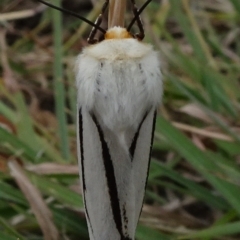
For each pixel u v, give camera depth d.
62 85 0.24
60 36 0.24
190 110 0.24
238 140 0.23
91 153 0.18
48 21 0.30
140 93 0.18
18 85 0.26
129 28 0.20
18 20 0.32
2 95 0.26
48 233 0.21
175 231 0.22
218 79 0.24
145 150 0.18
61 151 0.24
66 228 0.22
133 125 0.18
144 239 0.22
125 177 0.18
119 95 0.18
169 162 0.24
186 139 0.22
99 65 0.18
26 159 0.23
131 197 0.18
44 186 0.22
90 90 0.18
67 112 0.25
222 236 0.22
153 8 0.28
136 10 0.20
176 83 0.23
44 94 0.28
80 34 0.28
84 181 0.18
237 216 0.22
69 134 0.25
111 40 0.18
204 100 0.24
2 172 0.23
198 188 0.23
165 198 0.25
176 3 0.25
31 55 0.28
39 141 0.24
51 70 0.28
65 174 0.22
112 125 0.18
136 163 0.18
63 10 0.20
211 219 0.24
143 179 0.18
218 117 0.23
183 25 0.25
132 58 0.18
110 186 0.18
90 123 0.18
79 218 0.22
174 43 0.25
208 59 0.25
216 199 0.23
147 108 0.18
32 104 0.26
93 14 0.27
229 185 0.22
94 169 0.18
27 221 0.23
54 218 0.22
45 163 0.23
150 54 0.18
